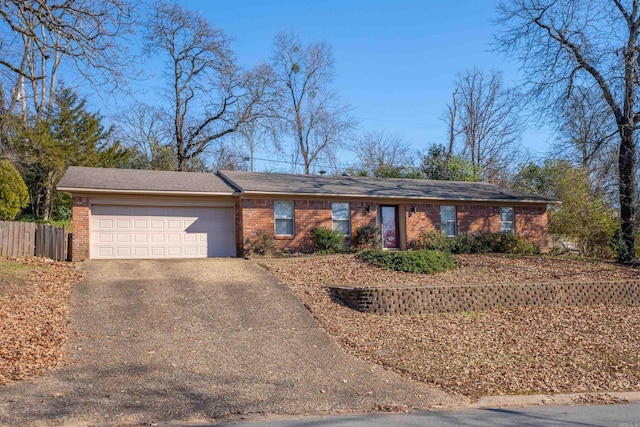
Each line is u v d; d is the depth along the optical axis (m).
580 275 18.39
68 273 15.98
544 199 27.56
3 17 10.77
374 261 18.94
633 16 20.97
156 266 17.84
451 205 26.00
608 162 27.75
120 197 20.45
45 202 29.03
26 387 7.85
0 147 18.45
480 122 45.88
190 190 21.05
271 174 25.97
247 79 37.00
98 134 30.67
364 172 43.31
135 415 7.03
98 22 11.11
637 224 22.83
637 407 8.13
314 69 45.56
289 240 22.41
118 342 10.59
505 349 11.44
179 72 36.41
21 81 17.69
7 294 12.89
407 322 13.43
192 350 10.34
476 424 6.93
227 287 15.32
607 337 12.65
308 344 11.20
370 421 7.05
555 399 8.56
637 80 20.73
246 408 7.54
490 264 20.28
